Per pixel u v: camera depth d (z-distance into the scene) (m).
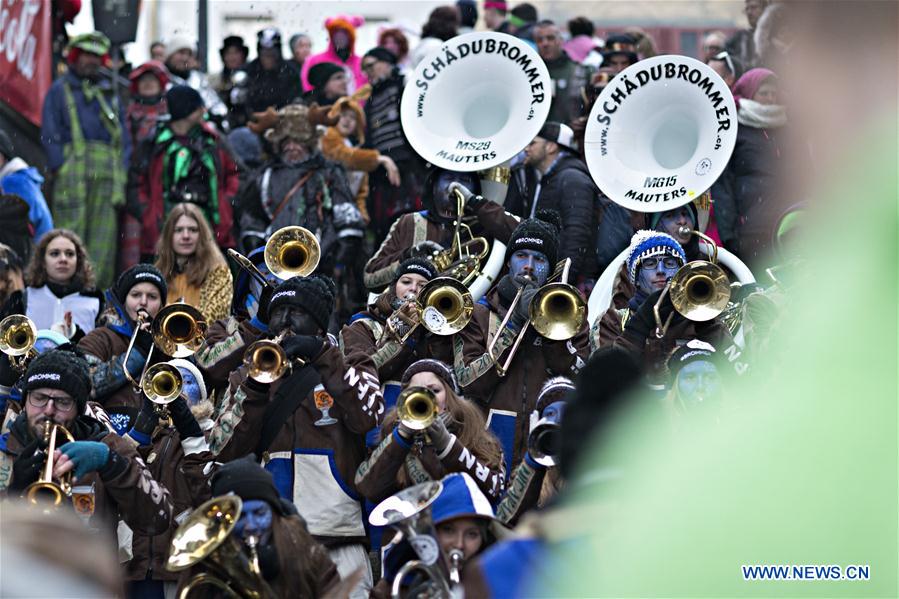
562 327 15.34
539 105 19.92
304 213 24.00
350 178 24.94
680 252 16.95
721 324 16.00
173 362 16.16
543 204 21.61
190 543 10.86
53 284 19.94
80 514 13.40
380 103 25.83
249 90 27.86
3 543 6.06
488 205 19.09
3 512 6.26
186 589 11.01
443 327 15.84
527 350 15.68
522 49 20.08
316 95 26.61
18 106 26.16
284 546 11.49
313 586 11.62
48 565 6.05
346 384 14.31
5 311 19.70
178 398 14.23
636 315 15.71
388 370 16.09
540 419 12.96
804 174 7.37
